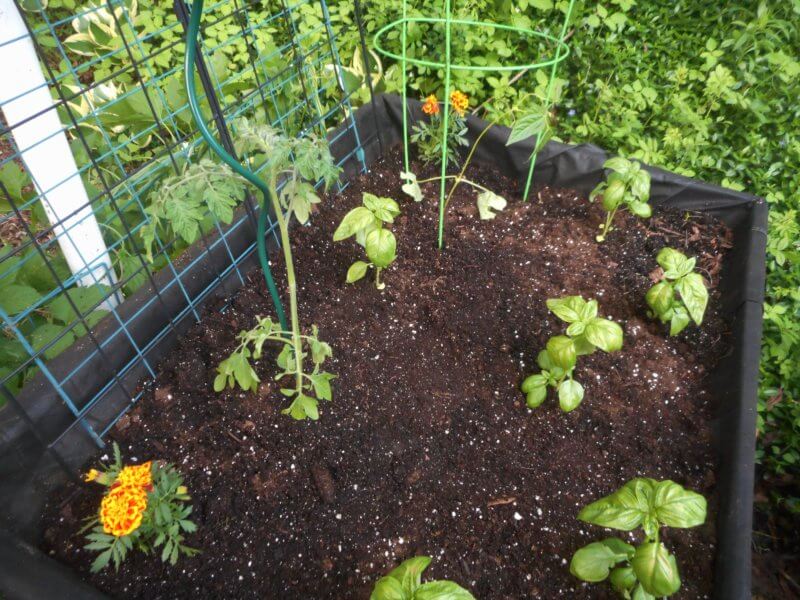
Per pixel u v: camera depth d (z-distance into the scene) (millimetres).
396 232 2592
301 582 1565
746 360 1937
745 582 1461
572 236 2580
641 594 1397
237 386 2006
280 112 2861
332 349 2119
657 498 1378
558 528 1675
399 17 3316
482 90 3371
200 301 2225
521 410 1955
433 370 2066
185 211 1414
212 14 3350
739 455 1711
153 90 2584
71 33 3498
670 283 2057
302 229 2594
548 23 3527
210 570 1580
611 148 3154
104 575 1559
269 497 1729
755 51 3311
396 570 1268
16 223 2676
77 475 1783
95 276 2199
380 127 3049
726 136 3154
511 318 2229
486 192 2590
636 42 3535
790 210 2713
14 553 1493
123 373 1956
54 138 1866
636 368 2082
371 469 1796
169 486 1625
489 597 1543
